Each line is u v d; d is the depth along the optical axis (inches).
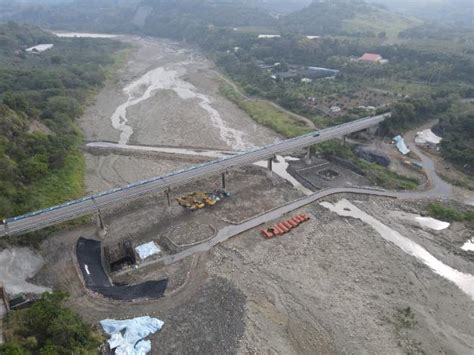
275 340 2443.4
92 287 2815.0
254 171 4805.6
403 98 6993.1
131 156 5260.8
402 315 2672.2
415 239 3501.5
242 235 3489.2
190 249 3284.9
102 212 3848.4
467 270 3134.8
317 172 4808.1
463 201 4124.0
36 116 5324.8
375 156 5054.1
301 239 3444.9
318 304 2736.2
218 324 2532.0
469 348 2439.7
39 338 2113.7
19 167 3961.6
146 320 2507.4
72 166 4633.4
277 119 6565.0
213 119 6761.8
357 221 3730.3
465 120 5502.0
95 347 2253.9
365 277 3021.7
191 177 3912.4
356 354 2377.0
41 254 3189.0
